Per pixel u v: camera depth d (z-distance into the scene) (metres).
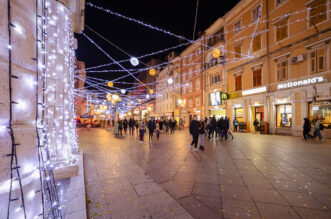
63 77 4.40
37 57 1.42
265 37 16.41
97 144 9.98
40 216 1.39
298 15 13.73
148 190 3.54
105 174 4.51
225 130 11.34
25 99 1.26
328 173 4.64
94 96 47.12
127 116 56.69
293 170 4.91
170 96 35.09
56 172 3.93
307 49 13.06
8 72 1.08
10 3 1.11
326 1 12.03
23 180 1.21
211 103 22.67
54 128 4.17
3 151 1.06
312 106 12.73
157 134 12.39
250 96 17.80
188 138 13.09
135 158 6.42
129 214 2.69
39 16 1.48
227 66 21.00
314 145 9.16
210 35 24.27
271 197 3.30
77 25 6.68
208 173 4.70
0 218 1.04
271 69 15.86
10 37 1.10
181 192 3.54
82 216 2.38
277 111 15.41
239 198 3.28
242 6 18.88
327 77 11.84
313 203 3.06
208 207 2.97
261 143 10.01
